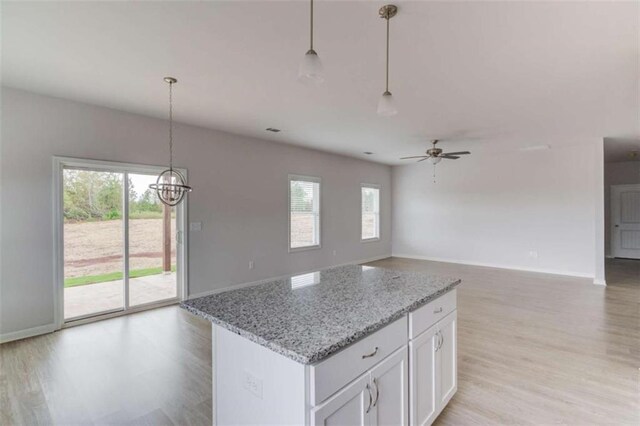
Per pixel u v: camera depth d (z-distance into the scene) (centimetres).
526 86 323
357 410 137
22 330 340
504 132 513
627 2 191
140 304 432
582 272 629
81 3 195
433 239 830
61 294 366
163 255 455
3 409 222
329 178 704
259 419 137
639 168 792
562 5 195
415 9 199
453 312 227
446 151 685
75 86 326
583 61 269
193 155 475
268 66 281
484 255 748
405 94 346
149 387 249
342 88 329
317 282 223
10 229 334
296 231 639
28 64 277
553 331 353
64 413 218
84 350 312
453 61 269
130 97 357
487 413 216
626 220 810
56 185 359
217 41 240
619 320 385
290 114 419
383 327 153
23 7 197
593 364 280
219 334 161
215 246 502
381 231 865
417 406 179
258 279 564
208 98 359
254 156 557
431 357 195
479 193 754
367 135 536
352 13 204
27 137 342
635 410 217
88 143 380
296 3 195
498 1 192
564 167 646
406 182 878
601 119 440
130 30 225
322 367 120
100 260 400
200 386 250
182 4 196
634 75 296
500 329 360
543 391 241
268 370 132
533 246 683
